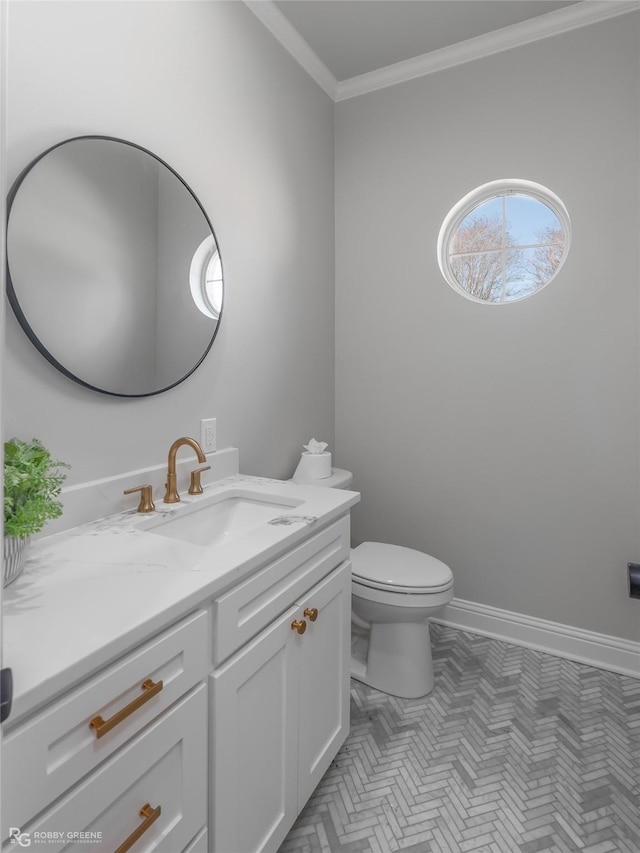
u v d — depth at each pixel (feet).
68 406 4.03
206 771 3.05
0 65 1.42
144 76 4.68
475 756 5.12
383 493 8.21
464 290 7.93
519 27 6.79
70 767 2.17
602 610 6.77
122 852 2.45
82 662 2.12
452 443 7.64
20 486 2.84
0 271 1.41
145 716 2.56
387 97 7.89
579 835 4.24
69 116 3.98
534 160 6.88
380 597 5.89
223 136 5.73
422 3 6.38
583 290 6.65
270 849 3.68
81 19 4.07
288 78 7.00
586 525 6.81
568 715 5.74
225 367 5.89
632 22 6.28
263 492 5.12
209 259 5.47
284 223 6.95
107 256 4.29
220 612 3.07
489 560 7.48
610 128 6.42
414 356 7.85
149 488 4.45
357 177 8.18
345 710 4.90
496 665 6.77
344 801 4.58
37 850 2.03
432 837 4.23
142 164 4.61
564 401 6.85
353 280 8.29
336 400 8.54
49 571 3.06
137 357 4.60
